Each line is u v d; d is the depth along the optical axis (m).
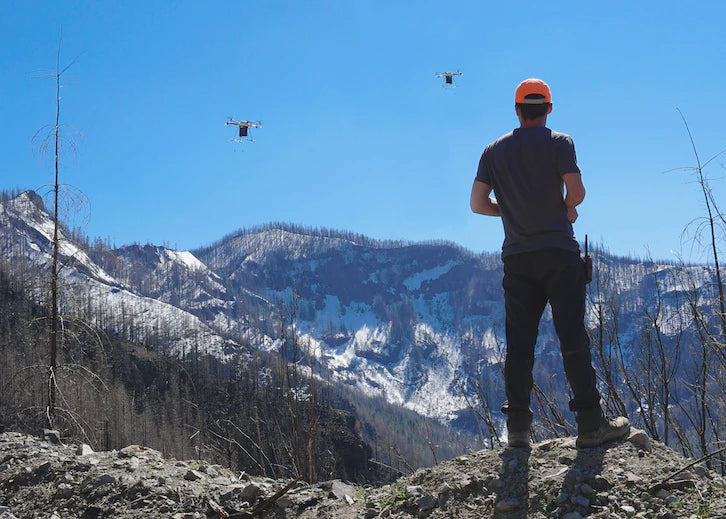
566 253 3.36
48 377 8.55
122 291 176.12
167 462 4.55
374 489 3.66
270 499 3.64
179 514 3.65
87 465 4.36
